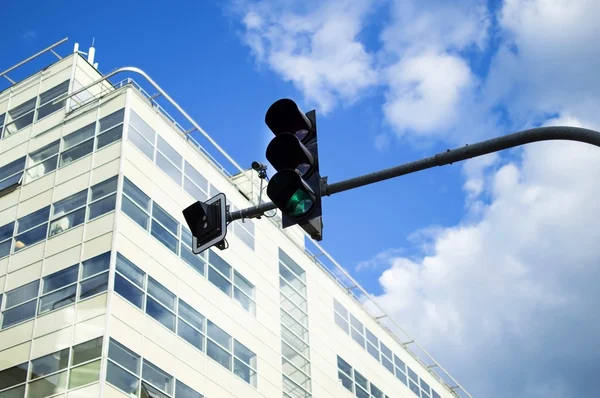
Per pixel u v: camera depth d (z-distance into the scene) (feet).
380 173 27.48
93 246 119.34
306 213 27.25
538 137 25.81
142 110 136.98
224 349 130.31
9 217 134.31
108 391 103.60
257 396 132.98
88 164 130.93
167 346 117.70
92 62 160.76
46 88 149.79
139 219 124.26
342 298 177.99
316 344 158.10
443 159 26.68
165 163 136.26
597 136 24.93
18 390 110.83
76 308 113.80
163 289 122.52
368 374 172.76
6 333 118.52
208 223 30.81
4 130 149.48
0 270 127.65
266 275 152.05
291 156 27.99
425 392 195.62
